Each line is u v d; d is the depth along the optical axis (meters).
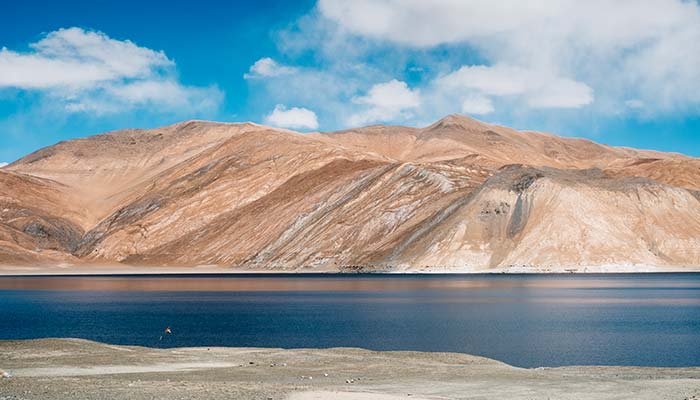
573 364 46.38
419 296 112.19
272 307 96.38
